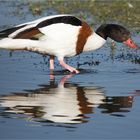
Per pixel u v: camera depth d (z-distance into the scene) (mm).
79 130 8422
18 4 27922
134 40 17484
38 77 12531
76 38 13180
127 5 25750
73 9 25438
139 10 24719
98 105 9930
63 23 13094
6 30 13141
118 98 10438
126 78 12406
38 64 14102
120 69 13562
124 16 23125
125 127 8570
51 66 13430
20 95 10625
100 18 22672
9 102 10078
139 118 9070
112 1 27562
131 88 11328
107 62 14531
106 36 13805
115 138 8031
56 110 9531
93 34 13500
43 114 9281
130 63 14375
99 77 12539
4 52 15781
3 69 13367
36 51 13312
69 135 8172
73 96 10555
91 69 13586
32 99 10297
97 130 8414
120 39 13961
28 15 23734
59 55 13250
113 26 13859
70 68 13188
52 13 24359
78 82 11977
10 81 11984
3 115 9234
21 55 15328
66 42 13117
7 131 8359
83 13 24141
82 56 15406
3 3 28562
